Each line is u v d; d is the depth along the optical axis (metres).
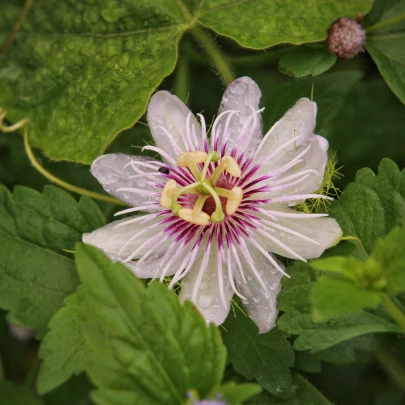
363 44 0.27
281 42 0.27
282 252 0.24
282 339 0.25
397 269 0.23
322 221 0.24
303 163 0.25
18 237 0.26
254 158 0.25
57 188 0.26
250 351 0.25
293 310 0.25
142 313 0.23
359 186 0.25
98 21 0.27
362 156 0.28
